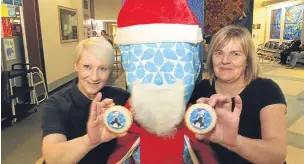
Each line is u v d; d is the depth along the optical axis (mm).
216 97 638
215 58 979
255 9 12117
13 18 3818
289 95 4840
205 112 613
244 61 944
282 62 8766
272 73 7219
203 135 621
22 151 2658
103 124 638
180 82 671
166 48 691
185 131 726
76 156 666
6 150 2682
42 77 4168
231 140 629
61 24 5641
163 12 699
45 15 4898
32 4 4379
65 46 5914
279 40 11070
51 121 845
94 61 844
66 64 5961
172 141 720
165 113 644
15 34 3891
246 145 665
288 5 10289
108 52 870
